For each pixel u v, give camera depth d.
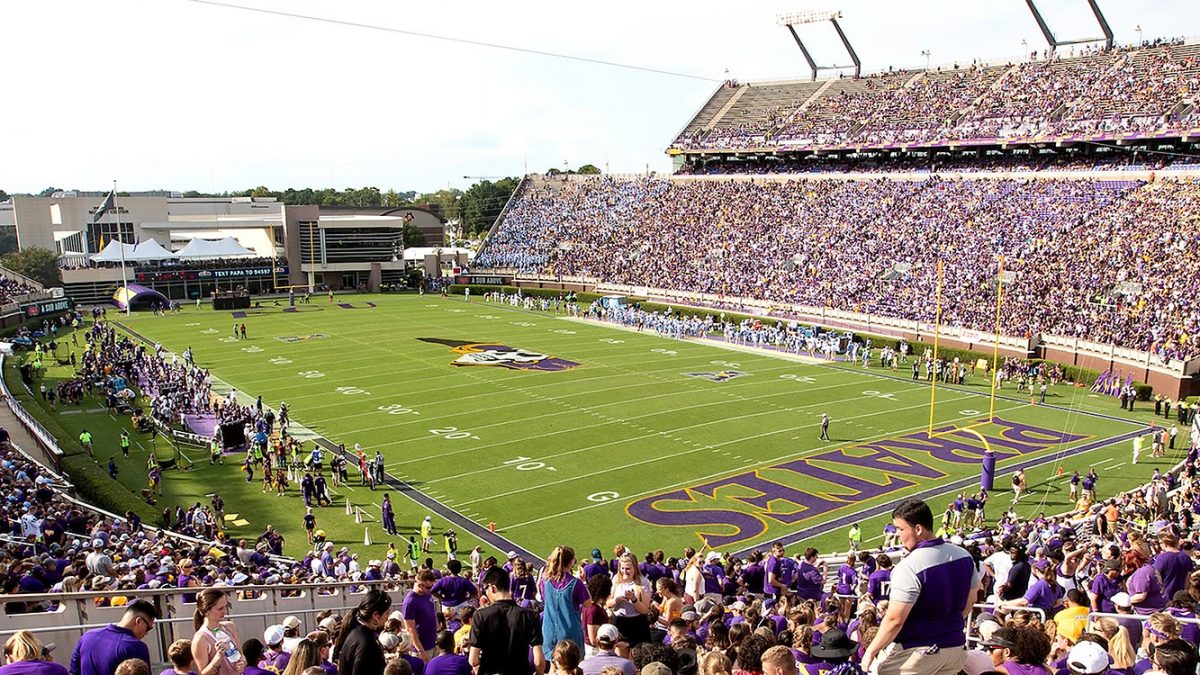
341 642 8.25
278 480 33.78
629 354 60.91
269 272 100.69
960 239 66.81
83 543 19.67
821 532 29.36
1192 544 16.05
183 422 43.16
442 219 141.88
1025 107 75.19
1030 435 40.53
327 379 52.69
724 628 9.75
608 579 9.79
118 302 85.44
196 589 11.65
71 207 104.75
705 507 31.52
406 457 37.41
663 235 89.69
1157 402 44.44
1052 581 12.94
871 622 10.90
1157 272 53.47
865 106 88.75
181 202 123.50
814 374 54.06
